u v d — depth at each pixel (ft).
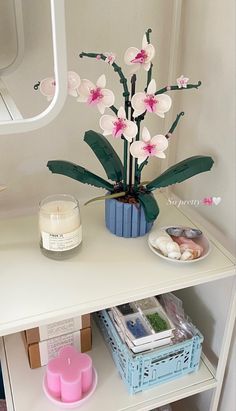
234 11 2.62
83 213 3.24
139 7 3.01
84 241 2.93
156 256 2.80
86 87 2.51
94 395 3.07
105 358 3.30
